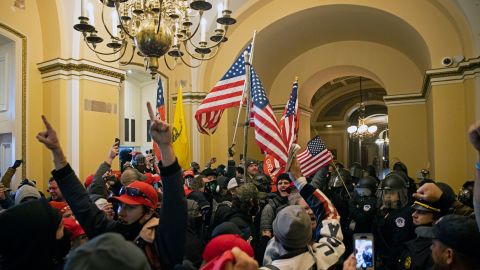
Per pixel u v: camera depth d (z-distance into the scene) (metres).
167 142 1.90
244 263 1.29
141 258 0.96
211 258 1.72
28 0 7.62
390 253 3.27
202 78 10.65
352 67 13.57
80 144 7.53
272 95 14.13
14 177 7.32
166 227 1.90
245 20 10.80
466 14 7.45
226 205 3.85
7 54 7.59
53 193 4.00
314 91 16.34
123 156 6.00
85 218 2.15
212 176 6.36
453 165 8.23
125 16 5.00
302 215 1.90
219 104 5.15
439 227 1.79
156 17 4.27
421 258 2.46
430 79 8.61
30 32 7.63
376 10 9.60
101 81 7.92
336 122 21.77
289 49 12.98
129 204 2.12
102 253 0.91
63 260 1.90
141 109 11.73
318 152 4.75
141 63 10.23
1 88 7.68
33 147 7.64
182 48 10.54
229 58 10.84
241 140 11.70
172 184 1.90
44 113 7.72
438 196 2.58
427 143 11.94
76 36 7.56
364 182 4.16
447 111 8.35
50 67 7.58
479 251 1.69
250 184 3.74
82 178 7.45
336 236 2.17
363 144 24.25
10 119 7.50
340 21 11.27
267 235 3.45
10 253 1.64
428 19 8.80
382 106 22.77
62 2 7.52
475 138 1.37
